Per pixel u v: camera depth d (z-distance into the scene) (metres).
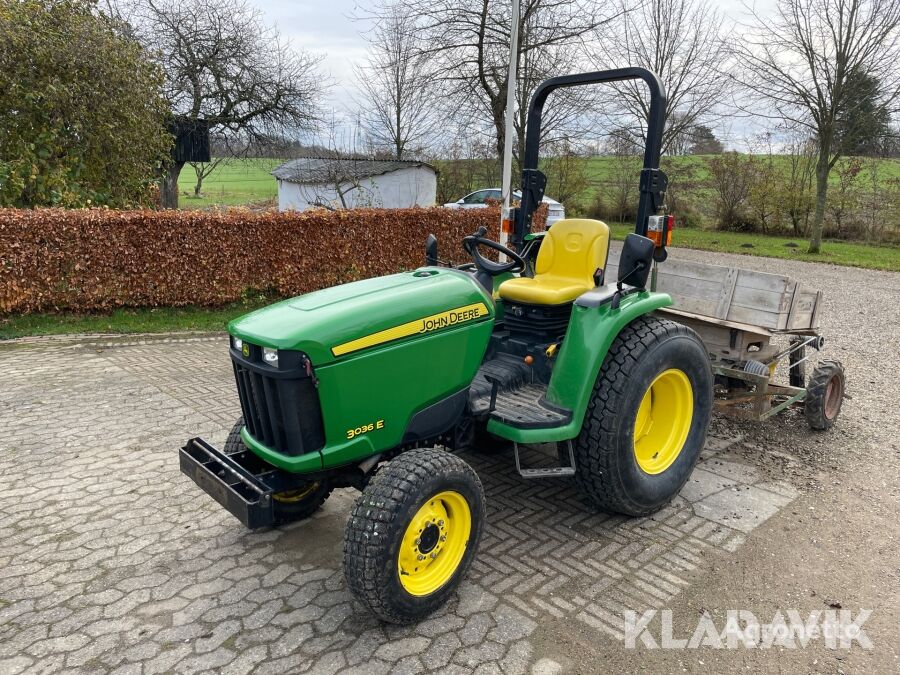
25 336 7.03
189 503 3.66
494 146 18.20
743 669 2.48
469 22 14.31
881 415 5.24
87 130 9.28
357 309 2.68
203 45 15.14
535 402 3.29
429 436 2.99
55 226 7.34
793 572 3.10
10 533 3.33
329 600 2.85
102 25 9.68
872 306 10.19
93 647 2.54
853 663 2.53
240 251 8.52
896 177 19.98
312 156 17.41
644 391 3.28
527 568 3.09
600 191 24.09
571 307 3.58
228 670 2.42
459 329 2.96
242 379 2.82
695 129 19.67
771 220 21.69
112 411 4.99
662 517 3.60
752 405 4.52
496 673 2.42
